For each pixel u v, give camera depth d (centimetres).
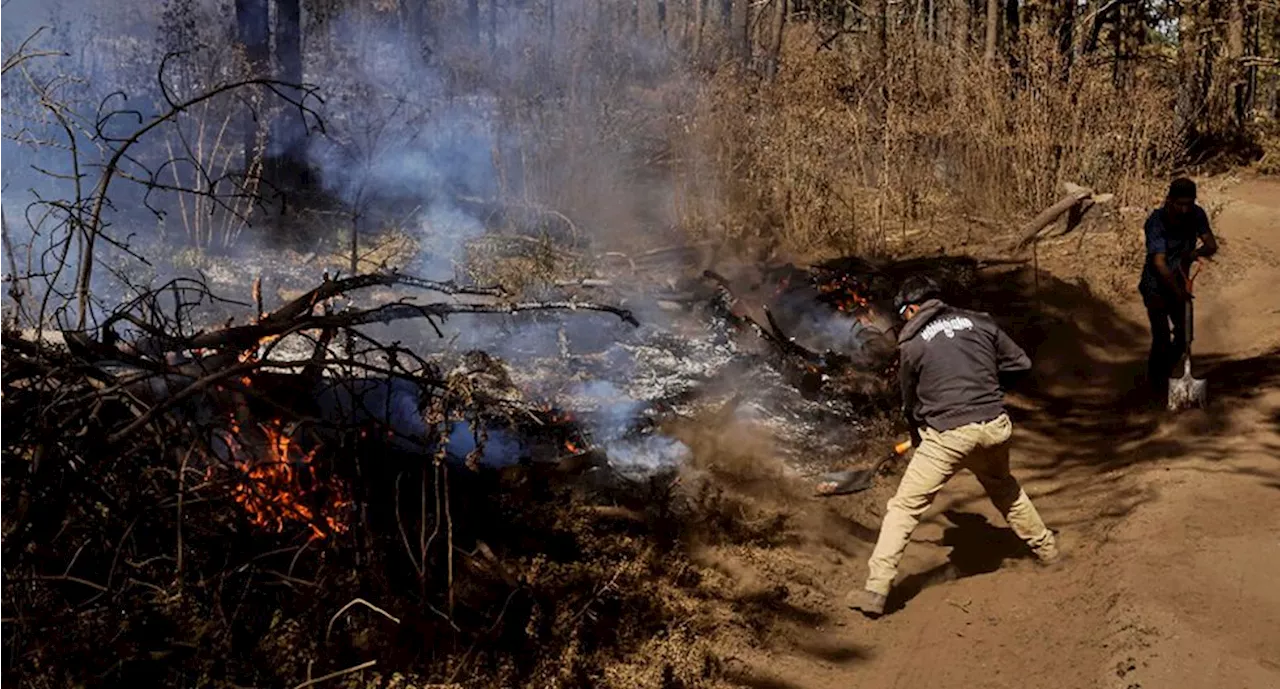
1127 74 1822
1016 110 1327
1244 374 870
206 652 401
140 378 415
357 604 443
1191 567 532
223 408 467
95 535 417
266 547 451
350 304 879
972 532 636
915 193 1281
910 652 510
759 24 2075
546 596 497
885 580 539
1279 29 2706
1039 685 463
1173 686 431
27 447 404
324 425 458
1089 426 808
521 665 454
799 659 502
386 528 494
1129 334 997
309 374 521
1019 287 1084
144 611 402
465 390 488
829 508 654
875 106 1358
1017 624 522
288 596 440
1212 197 1509
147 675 393
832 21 2423
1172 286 803
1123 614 492
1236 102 2191
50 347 465
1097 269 1128
